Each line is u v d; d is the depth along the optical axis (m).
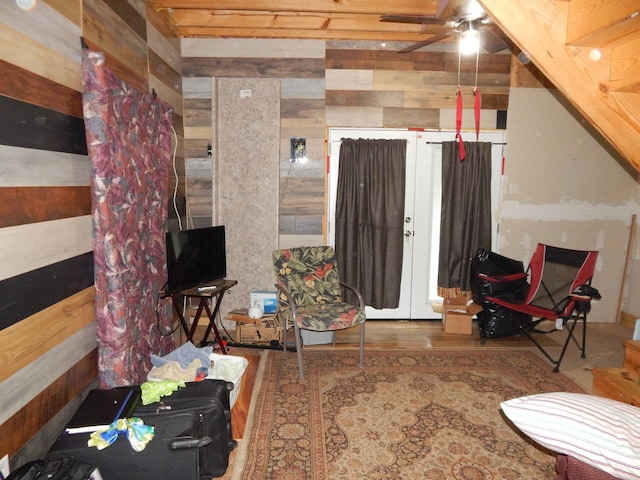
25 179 1.61
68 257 1.91
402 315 4.22
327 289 3.40
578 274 3.38
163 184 3.00
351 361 3.22
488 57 3.99
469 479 1.93
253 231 3.94
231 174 3.90
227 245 3.94
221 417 1.90
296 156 3.97
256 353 3.38
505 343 3.64
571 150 4.09
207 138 3.92
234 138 3.88
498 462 2.04
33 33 1.65
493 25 3.07
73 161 1.96
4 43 1.48
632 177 4.13
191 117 3.90
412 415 2.45
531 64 3.99
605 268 4.21
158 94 3.21
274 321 3.50
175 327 3.36
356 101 3.97
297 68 3.90
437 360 3.24
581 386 2.82
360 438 2.23
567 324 4.14
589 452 1.36
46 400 1.74
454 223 3.97
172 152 3.54
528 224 4.15
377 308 4.02
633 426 1.42
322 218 4.05
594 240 4.19
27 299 1.61
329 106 3.96
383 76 3.96
